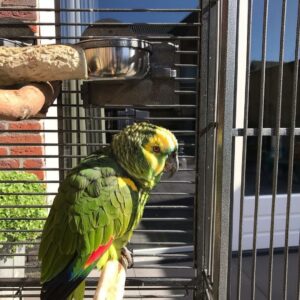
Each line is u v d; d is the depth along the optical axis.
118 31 0.64
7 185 0.79
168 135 0.50
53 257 0.48
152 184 0.53
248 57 0.52
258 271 1.05
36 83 0.49
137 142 0.50
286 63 1.16
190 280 0.71
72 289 0.48
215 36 0.63
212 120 0.65
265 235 1.21
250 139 1.40
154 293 0.89
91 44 0.52
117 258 0.53
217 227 0.55
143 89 0.58
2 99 0.36
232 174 0.54
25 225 0.78
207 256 0.69
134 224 0.52
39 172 0.90
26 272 0.87
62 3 0.94
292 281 0.99
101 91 0.58
